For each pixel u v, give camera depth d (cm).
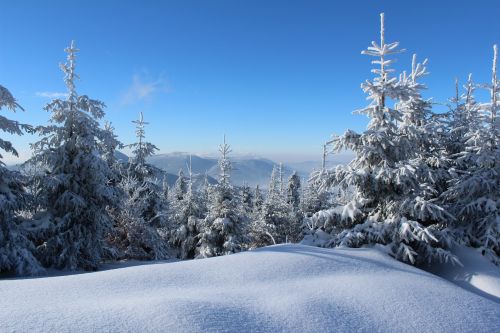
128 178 2453
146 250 2572
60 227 1697
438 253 1147
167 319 504
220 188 2422
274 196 3525
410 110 1533
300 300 644
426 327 589
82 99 1739
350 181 1229
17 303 578
